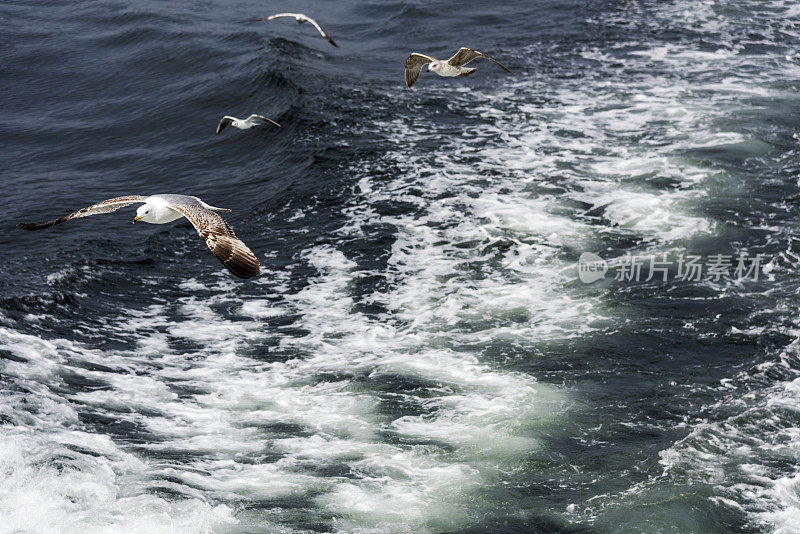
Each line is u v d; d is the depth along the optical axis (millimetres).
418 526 11742
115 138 28734
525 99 29031
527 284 18219
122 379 15320
